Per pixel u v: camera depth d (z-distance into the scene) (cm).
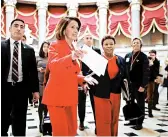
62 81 182
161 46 1016
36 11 1163
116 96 255
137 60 397
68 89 183
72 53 179
